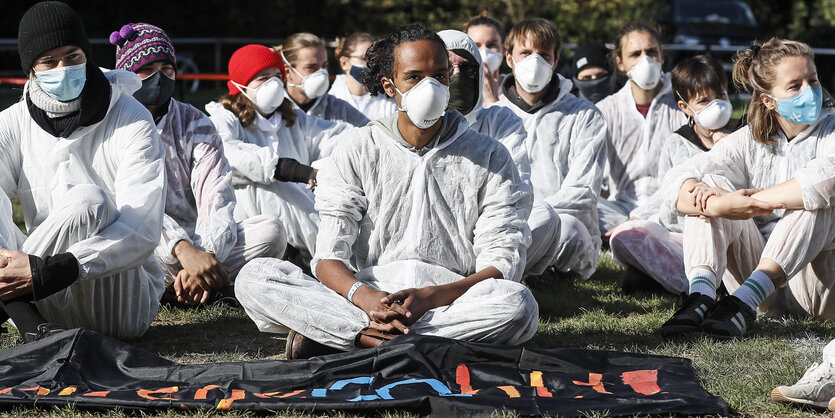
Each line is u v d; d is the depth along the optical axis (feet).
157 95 16.52
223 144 18.24
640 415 10.56
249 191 19.72
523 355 12.03
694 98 19.62
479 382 11.55
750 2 77.82
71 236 13.08
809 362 12.75
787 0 79.77
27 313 12.87
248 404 10.84
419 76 12.65
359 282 12.96
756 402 11.34
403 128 13.26
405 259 13.37
